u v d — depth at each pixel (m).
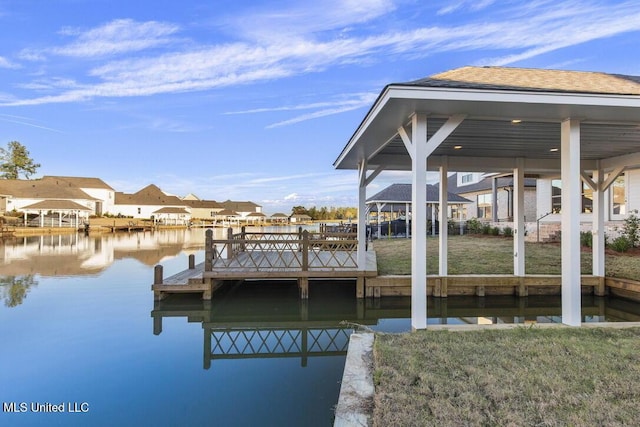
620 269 8.47
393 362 3.13
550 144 6.47
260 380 4.23
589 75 5.54
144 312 7.28
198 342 5.64
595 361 3.12
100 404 3.64
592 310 7.09
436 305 7.59
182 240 25.66
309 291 9.09
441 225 7.77
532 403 2.41
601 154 7.16
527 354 3.31
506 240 14.92
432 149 4.40
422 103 4.09
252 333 6.23
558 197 15.11
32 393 3.89
